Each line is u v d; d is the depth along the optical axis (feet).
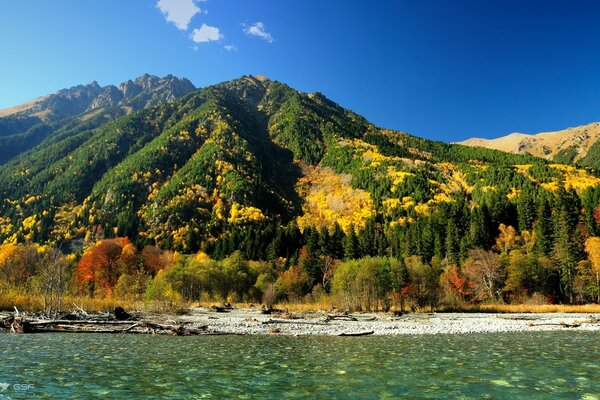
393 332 103.50
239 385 42.27
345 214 633.61
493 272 269.23
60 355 59.93
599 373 49.70
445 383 43.83
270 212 615.57
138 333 93.91
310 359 59.57
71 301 141.69
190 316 146.30
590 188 405.59
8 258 235.40
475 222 370.32
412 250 381.60
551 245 312.09
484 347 74.74
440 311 211.61
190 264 282.97
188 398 36.83
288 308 217.36
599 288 252.42
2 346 68.39
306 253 399.85
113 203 612.70
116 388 40.04
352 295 209.56
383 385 42.80
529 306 220.84
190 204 576.20
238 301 274.77
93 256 293.02
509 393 39.68
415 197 599.98
